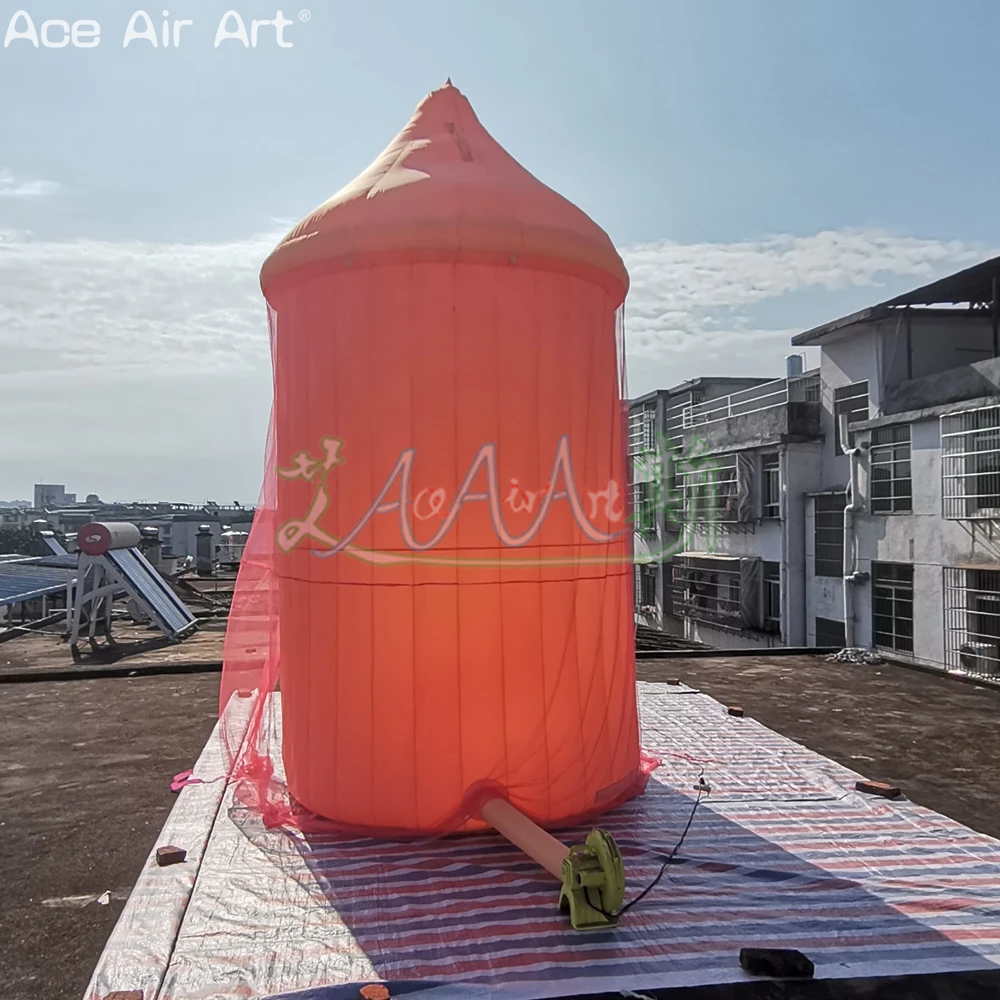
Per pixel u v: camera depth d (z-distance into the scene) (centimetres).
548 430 478
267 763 576
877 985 327
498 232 456
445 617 462
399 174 482
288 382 512
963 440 1611
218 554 3172
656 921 376
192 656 1262
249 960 342
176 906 388
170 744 671
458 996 318
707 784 566
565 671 483
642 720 757
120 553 1470
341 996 315
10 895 404
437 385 460
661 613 2894
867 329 1991
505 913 384
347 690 478
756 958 333
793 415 2194
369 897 400
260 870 431
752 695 870
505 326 465
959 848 462
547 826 480
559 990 321
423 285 460
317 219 489
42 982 327
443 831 466
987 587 1563
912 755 652
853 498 1928
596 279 501
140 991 316
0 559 2594
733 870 431
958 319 1938
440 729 464
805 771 603
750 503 2403
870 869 434
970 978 332
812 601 2150
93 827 494
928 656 1695
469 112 530
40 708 794
